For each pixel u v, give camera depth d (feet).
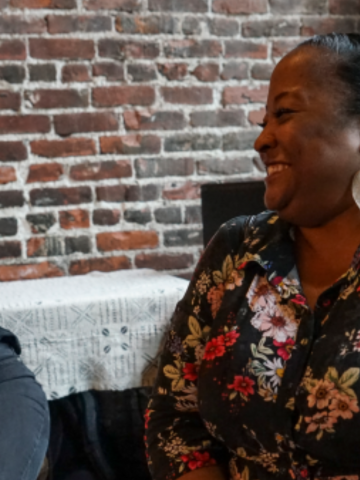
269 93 2.20
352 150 2.02
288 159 2.07
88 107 5.39
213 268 2.57
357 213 2.15
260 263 2.26
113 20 5.33
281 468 2.12
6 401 2.67
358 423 1.82
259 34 5.66
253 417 2.09
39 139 5.33
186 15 5.47
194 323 2.56
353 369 1.86
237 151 5.79
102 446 4.47
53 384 4.18
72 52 5.28
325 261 2.24
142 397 4.57
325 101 2.01
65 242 5.52
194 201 5.75
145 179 5.60
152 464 2.43
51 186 5.41
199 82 5.60
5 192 5.32
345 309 1.99
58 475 4.32
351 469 1.94
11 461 2.49
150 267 5.74
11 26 5.12
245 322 2.22
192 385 2.53
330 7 5.79
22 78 5.22
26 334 4.10
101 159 5.49
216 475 2.31
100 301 4.19
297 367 2.03
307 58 2.07
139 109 5.50
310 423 1.93
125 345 4.27
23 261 5.45
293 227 2.40
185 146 5.65
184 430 2.46
